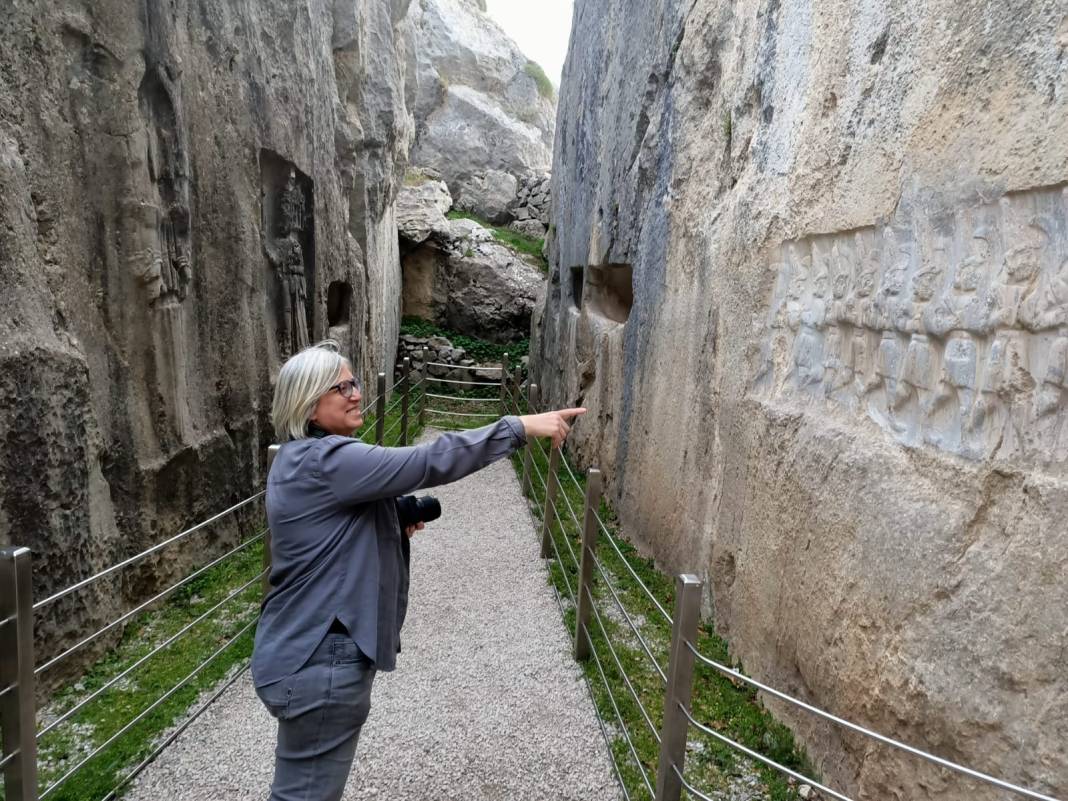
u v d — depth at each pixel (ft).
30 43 10.99
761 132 12.66
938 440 7.73
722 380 13.53
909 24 8.43
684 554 15.14
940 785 7.05
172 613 14.19
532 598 16.08
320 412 6.52
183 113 14.70
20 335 10.26
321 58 24.27
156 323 13.78
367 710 6.33
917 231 8.13
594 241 25.25
